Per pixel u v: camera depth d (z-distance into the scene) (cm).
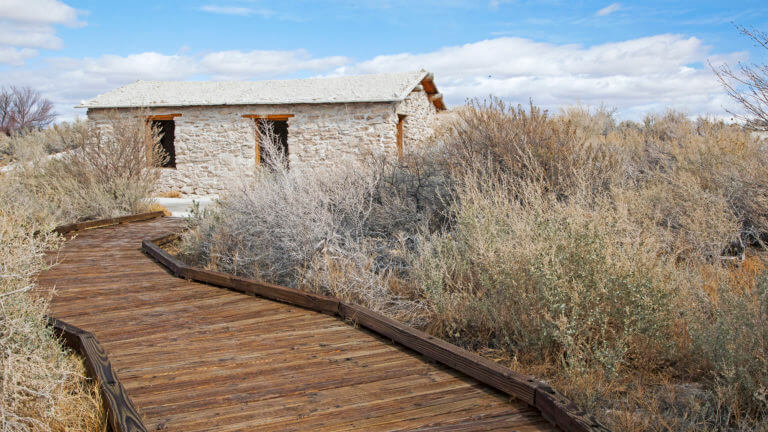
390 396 383
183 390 395
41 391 332
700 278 544
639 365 445
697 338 437
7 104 3894
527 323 483
